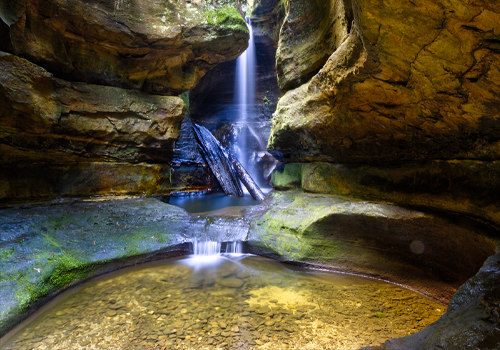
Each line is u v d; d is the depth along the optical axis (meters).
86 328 3.31
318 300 4.03
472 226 3.68
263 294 4.21
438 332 2.40
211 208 8.97
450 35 2.54
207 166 11.98
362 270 4.98
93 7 6.00
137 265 5.29
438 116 3.51
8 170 5.54
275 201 7.17
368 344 3.03
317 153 6.15
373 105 4.07
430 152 4.20
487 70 2.56
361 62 3.45
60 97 6.04
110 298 4.04
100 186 6.98
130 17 6.40
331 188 6.00
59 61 6.05
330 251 5.20
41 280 3.89
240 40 7.54
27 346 2.98
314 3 5.61
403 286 4.54
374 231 4.82
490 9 2.14
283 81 6.76
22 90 5.20
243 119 15.53
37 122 5.61
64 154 6.35
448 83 2.96
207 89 14.76
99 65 6.71
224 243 5.96
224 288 4.40
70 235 5.19
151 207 6.95
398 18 2.69
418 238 4.41
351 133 4.96
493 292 2.42
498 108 2.82
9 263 3.89
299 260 5.32
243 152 15.28
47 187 6.15
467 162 3.74
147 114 7.45
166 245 5.67
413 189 4.59
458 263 3.98
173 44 6.99
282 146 7.12
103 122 6.80
